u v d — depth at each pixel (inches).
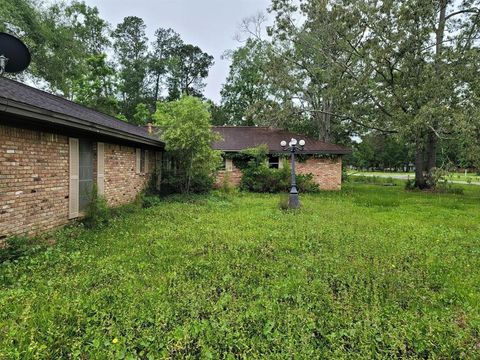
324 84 893.8
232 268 178.9
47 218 247.3
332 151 718.5
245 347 103.7
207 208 406.9
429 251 220.8
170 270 173.5
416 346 106.9
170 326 115.5
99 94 984.3
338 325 118.5
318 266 183.3
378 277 165.5
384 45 684.1
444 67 631.8
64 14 912.3
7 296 134.7
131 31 1433.3
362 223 316.5
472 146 569.0
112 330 111.0
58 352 100.0
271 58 876.0
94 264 180.4
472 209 444.8
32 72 800.3
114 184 377.7
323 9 719.7
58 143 261.4
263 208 417.7
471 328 118.4
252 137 791.7
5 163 203.2
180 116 506.6
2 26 656.4
